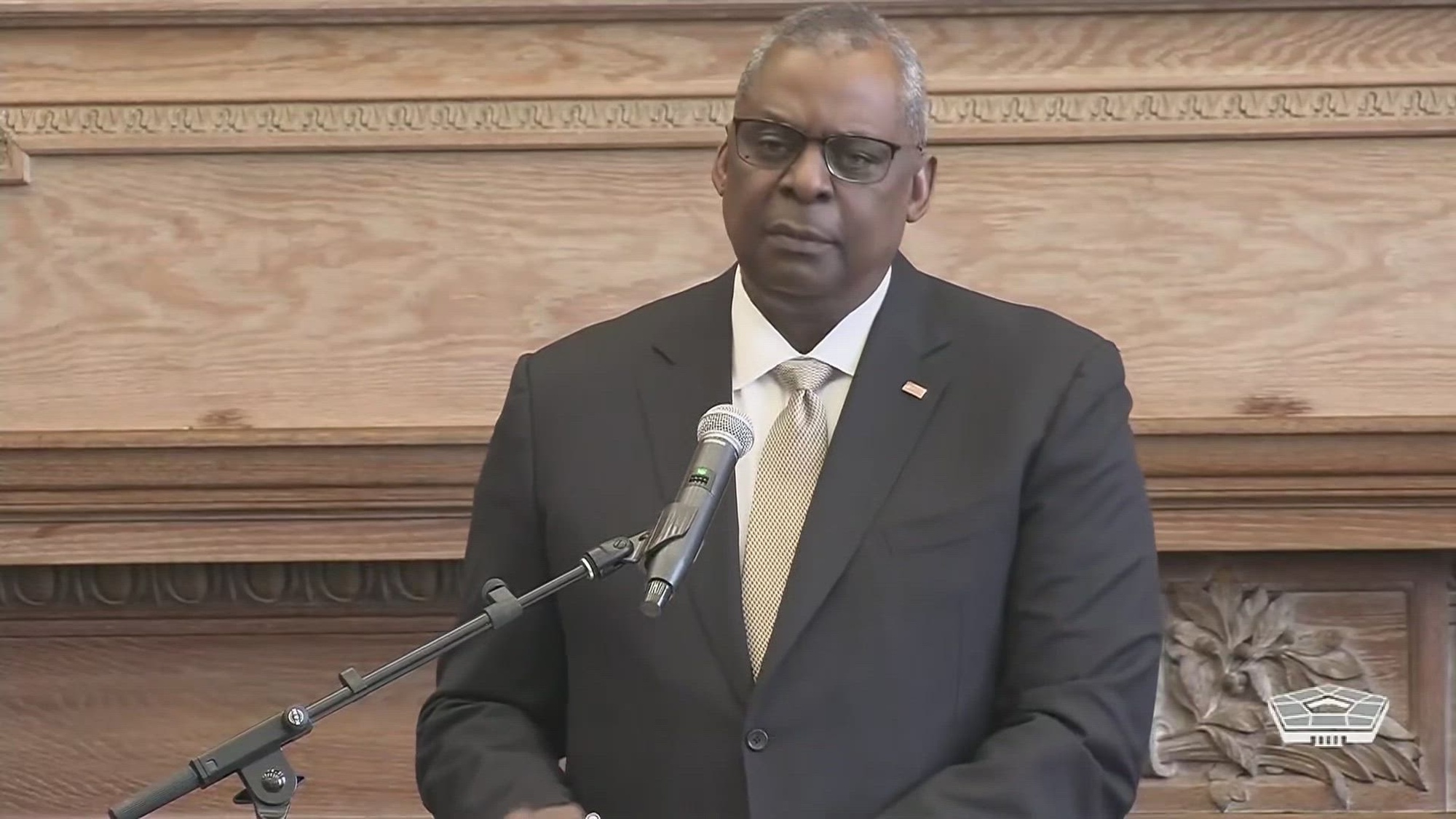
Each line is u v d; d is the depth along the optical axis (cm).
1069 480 924
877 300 975
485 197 1474
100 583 1453
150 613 1463
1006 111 1441
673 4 1457
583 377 995
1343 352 1417
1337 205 1427
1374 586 1388
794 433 953
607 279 1467
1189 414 1419
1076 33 1448
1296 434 1348
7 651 1466
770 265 924
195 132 1476
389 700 1457
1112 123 1434
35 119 1481
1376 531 1356
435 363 1466
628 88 1462
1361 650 1386
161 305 1479
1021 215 1443
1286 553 1390
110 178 1487
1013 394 941
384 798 1452
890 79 915
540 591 831
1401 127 1416
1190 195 1435
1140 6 1439
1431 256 1420
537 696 1002
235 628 1459
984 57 1452
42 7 1478
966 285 1440
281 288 1475
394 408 1465
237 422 1466
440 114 1467
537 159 1472
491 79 1477
